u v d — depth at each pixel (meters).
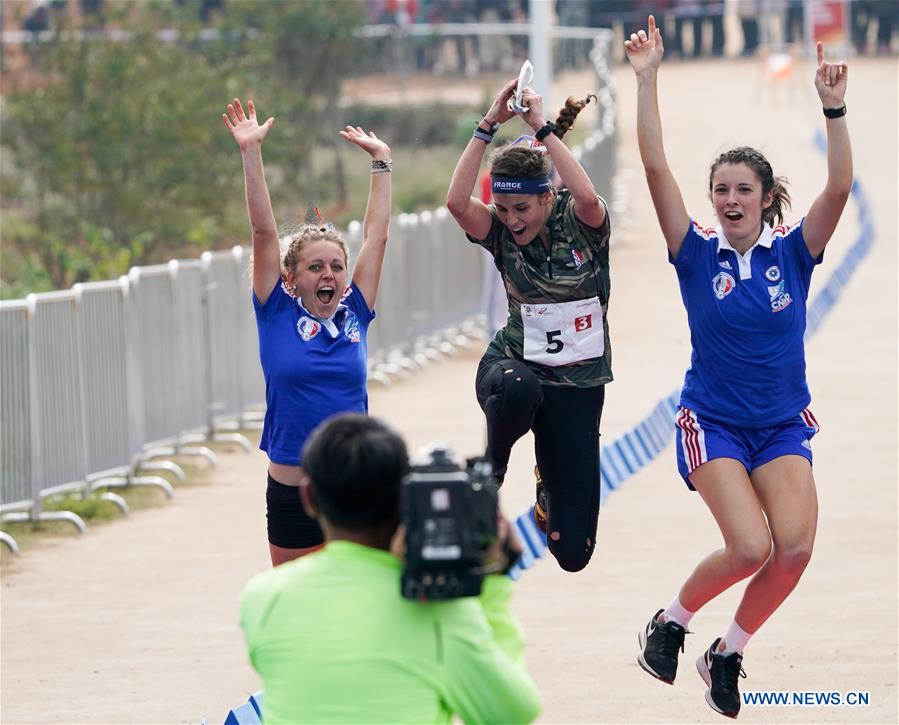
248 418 39.44
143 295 33.75
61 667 21.16
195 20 79.94
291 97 78.50
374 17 102.12
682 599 17.39
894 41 139.88
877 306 59.78
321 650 9.95
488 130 17.39
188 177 67.50
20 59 74.25
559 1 124.19
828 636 21.66
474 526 9.70
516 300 17.72
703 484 16.88
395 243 47.41
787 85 128.12
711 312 16.73
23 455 29.14
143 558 27.23
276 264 16.62
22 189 68.25
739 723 18.42
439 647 9.97
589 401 17.77
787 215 79.88
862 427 37.72
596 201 17.14
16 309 28.77
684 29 146.00
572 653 21.19
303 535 16.73
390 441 10.14
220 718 18.95
